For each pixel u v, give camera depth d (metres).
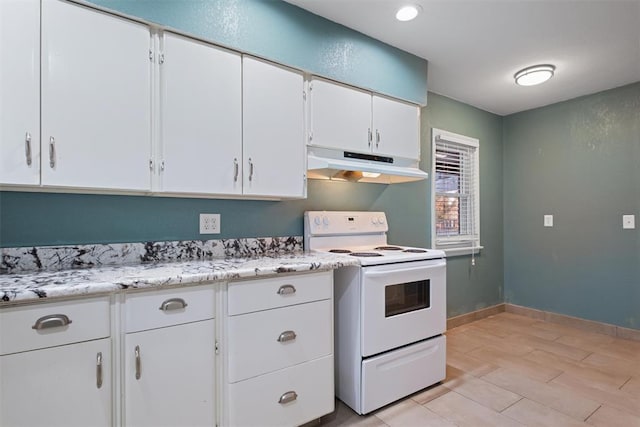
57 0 1.36
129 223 1.78
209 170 1.71
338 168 2.05
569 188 3.41
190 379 1.38
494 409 1.93
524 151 3.78
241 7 1.78
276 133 1.94
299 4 1.95
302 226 2.42
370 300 1.90
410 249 2.50
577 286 3.36
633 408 1.93
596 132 3.23
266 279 1.58
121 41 1.49
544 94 3.29
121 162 1.49
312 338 1.73
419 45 2.40
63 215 1.62
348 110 2.24
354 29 2.21
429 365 2.16
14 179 1.28
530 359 2.61
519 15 2.03
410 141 2.59
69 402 1.16
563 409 1.92
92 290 1.17
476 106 3.64
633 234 3.00
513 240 3.88
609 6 1.93
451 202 3.52
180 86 1.63
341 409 1.95
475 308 3.63
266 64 1.90
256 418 1.54
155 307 1.31
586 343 2.93
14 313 1.08
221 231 2.07
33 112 1.31
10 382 1.07
